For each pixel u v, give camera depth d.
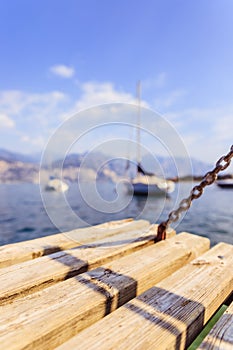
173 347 1.02
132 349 0.94
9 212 11.80
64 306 1.18
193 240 2.29
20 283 1.40
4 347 0.91
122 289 1.37
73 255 1.87
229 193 19.75
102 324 1.08
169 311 1.19
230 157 1.81
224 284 1.50
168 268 1.76
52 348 1.03
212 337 1.04
